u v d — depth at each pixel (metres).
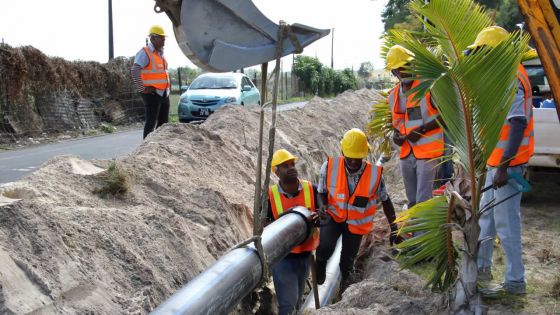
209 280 3.14
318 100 15.82
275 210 5.02
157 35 8.30
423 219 3.96
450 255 4.09
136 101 21.94
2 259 3.07
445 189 5.75
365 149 5.19
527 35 3.62
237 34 2.63
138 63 8.18
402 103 5.94
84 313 3.20
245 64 2.68
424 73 3.54
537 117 7.32
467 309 3.75
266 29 2.69
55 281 3.24
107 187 4.77
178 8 2.49
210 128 8.84
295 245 4.50
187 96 16.05
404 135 5.97
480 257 4.80
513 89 3.59
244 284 3.35
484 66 3.46
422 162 5.66
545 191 8.54
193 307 2.90
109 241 3.90
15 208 3.48
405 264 4.23
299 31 2.79
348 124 15.25
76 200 4.40
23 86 15.60
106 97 20.52
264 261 3.58
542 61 3.11
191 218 5.05
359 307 4.28
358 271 5.86
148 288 3.74
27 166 10.41
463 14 3.82
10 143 14.32
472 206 3.78
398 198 8.38
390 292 4.37
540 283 4.82
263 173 7.86
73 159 5.09
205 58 2.57
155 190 5.22
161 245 4.27
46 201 4.10
